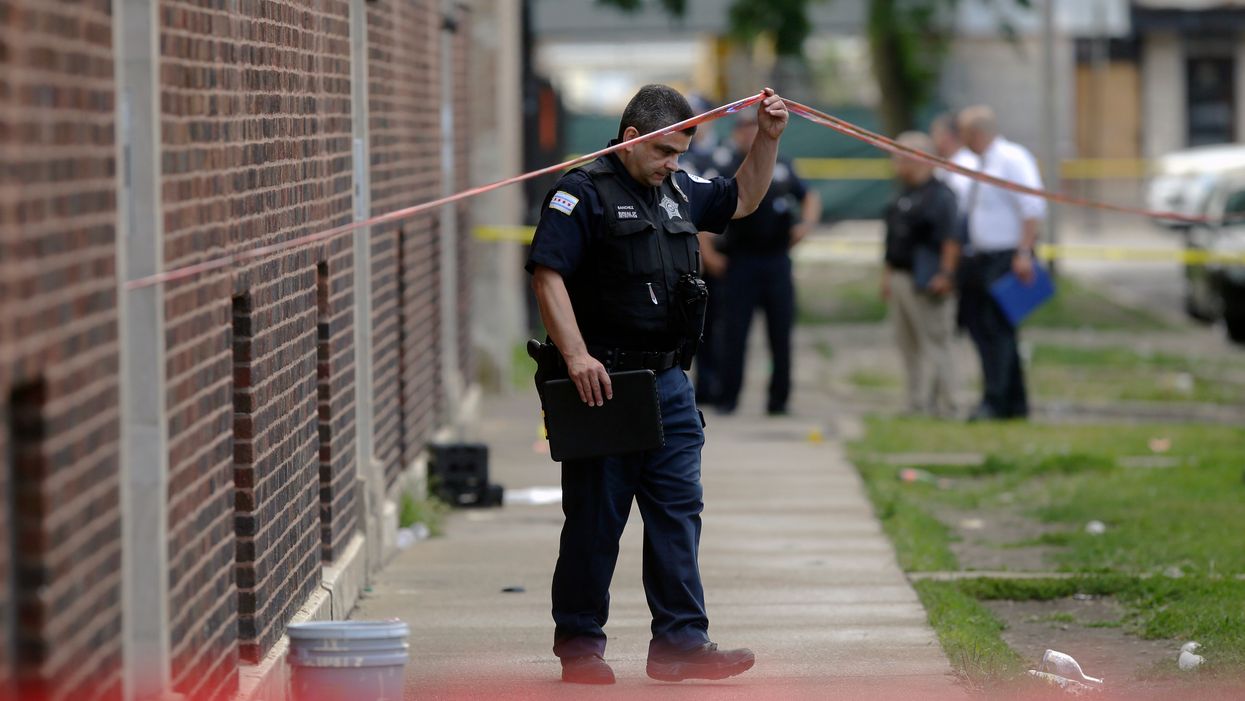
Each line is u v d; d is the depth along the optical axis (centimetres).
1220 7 14825
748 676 2252
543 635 2509
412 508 3334
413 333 3606
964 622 2523
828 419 5188
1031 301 4988
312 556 2364
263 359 2000
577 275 2134
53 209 1301
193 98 1695
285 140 2164
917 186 5097
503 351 5753
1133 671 2327
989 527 3469
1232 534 3238
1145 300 9344
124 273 1496
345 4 2684
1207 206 8150
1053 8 8731
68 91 1338
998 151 4947
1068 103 14738
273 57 2088
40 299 1270
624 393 2092
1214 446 4516
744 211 2262
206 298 1748
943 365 5150
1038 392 6056
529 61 7012
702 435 2217
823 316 8744
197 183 1708
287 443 2159
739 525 3447
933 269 5062
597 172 2117
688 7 8881
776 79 12356
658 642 2173
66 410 1333
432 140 4034
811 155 12375
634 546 3231
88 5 1389
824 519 3512
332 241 2536
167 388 1591
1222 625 2481
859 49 14525
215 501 1792
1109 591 2848
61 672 1330
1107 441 4622
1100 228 13338
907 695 2144
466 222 5000
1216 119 15262
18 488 1291
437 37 4169
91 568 1405
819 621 2606
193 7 1694
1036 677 2212
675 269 2133
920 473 4134
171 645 1605
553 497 3806
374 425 2998
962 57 14262
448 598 2770
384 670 1830
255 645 1956
